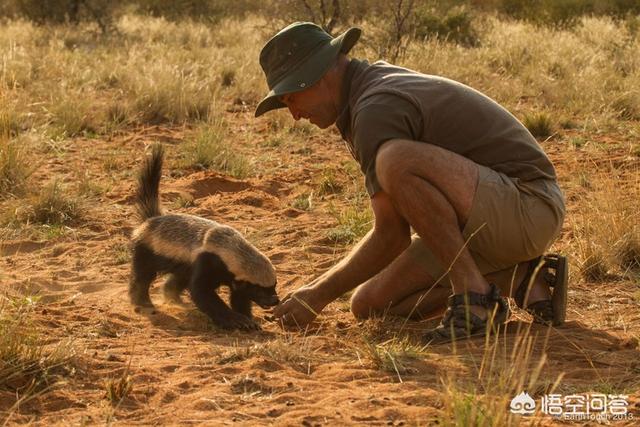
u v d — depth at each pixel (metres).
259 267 5.26
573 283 6.16
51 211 7.75
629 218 6.75
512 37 18.61
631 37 18.38
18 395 3.97
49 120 11.57
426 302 5.30
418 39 17.47
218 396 3.96
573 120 12.42
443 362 4.48
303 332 5.19
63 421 3.70
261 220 7.97
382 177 4.75
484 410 3.45
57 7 22.91
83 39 20.31
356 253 5.07
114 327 5.23
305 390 4.08
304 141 11.38
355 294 5.44
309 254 6.92
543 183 4.99
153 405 3.91
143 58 16.41
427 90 4.89
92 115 12.05
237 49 18.05
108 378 4.22
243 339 5.05
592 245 6.43
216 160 10.00
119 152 10.50
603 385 4.11
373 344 4.74
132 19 23.36
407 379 4.27
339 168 9.85
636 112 12.75
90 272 6.52
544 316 5.20
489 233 4.86
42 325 5.07
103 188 8.81
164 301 5.84
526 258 5.07
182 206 8.35
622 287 6.10
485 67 15.84
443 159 4.75
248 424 3.64
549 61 16.05
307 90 4.98
